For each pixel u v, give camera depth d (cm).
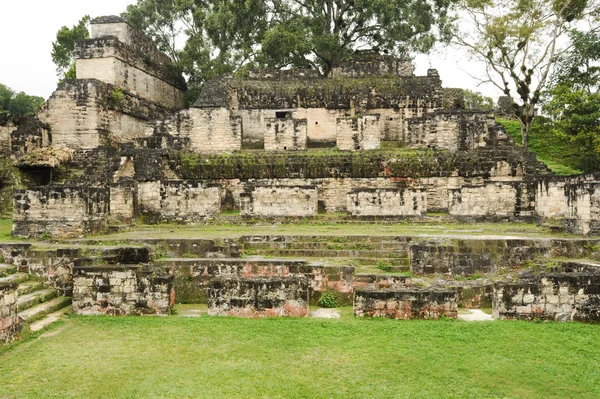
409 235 1570
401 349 900
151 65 3275
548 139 3297
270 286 1098
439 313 1072
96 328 1030
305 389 746
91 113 2675
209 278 1330
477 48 3064
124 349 911
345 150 2367
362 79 3030
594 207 1496
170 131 2550
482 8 2947
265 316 1096
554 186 1825
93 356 879
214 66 3428
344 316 1125
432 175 2184
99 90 2697
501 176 2152
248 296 1099
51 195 1602
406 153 2233
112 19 2986
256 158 2264
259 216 2027
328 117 2908
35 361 857
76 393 739
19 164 2356
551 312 1059
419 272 1350
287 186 2023
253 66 3309
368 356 869
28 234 1608
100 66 2858
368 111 2859
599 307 1046
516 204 1966
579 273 1092
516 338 951
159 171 2184
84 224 1599
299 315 1098
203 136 2531
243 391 739
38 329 1018
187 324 1047
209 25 3247
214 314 1109
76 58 2870
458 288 1241
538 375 792
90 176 2175
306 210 2027
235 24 3216
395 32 3216
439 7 3328
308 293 1178
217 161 2262
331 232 1681
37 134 2606
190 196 2061
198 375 796
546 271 1271
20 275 1298
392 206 1970
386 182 2198
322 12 3416
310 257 1481
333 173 2209
